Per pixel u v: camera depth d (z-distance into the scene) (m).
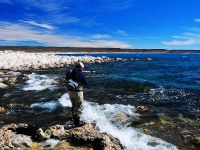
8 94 13.41
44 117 9.29
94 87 16.03
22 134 6.97
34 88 15.20
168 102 11.77
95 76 21.56
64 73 24.55
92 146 6.29
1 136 6.52
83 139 6.52
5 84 16.08
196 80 19.12
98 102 11.64
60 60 41.12
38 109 10.41
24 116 9.45
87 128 7.40
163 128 8.14
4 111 10.09
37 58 42.53
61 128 7.17
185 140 7.18
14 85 16.31
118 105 11.04
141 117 9.25
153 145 6.79
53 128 7.13
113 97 12.95
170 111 10.19
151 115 9.51
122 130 7.86
